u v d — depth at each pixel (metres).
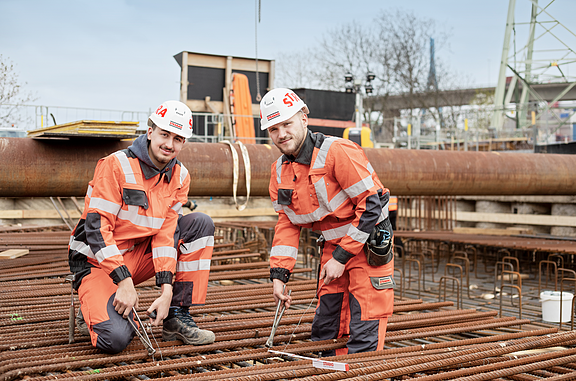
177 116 2.97
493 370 2.72
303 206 3.13
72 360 2.78
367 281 3.05
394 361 2.77
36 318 3.62
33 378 2.42
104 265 2.83
